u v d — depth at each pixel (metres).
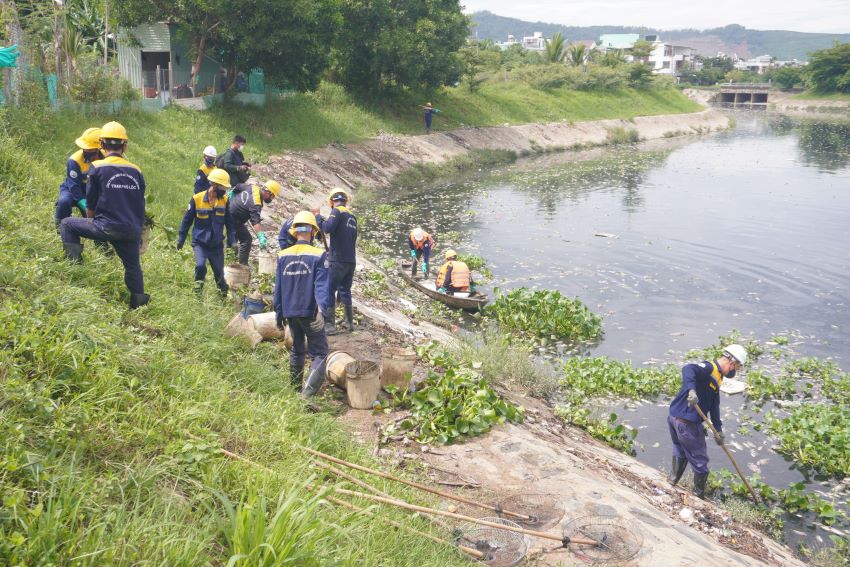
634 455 9.44
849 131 68.88
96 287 7.43
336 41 35.50
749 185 34.53
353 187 28.70
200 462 4.93
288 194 23.12
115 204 7.07
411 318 13.48
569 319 14.33
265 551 3.81
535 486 6.66
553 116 54.94
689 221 25.84
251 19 26.16
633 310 15.93
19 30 15.41
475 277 18.06
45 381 4.98
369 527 4.91
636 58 112.44
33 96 14.61
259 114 29.73
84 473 4.30
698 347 13.75
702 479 8.25
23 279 6.43
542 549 5.59
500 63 72.25
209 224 9.16
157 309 7.80
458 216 25.59
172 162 19.08
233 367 7.35
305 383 7.37
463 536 5.54
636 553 5.63
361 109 37.66
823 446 9.38
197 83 29.53
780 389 11.67
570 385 11.66
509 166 40.50
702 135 65.31
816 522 8.05
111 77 20.50
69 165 7.87
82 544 3.62
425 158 36.34
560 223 25.06
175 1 25.98
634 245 21.97
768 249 21.80
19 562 3.37
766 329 14.84
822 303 16.69
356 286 14.05
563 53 73.94
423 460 6.92
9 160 10.73
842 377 11.95
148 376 5.89
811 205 29.36
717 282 18.25
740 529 7.39
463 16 42.34
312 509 4.21
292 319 7.30
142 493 4.43
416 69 38.84
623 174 37.88
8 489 3.75
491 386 10.05
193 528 4.16
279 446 5.69
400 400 7.91
